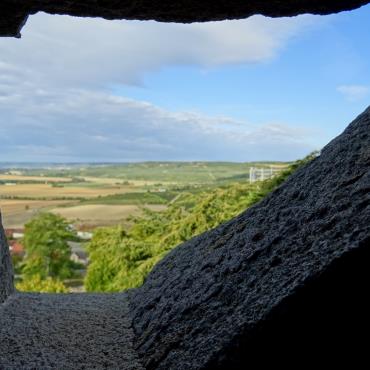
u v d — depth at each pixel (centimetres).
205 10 312
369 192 242
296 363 219
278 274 242
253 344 221
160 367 262
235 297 259
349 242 217
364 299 213
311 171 321
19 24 317
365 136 297
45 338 337
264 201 360
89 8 306
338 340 215
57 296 460
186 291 321
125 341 329
